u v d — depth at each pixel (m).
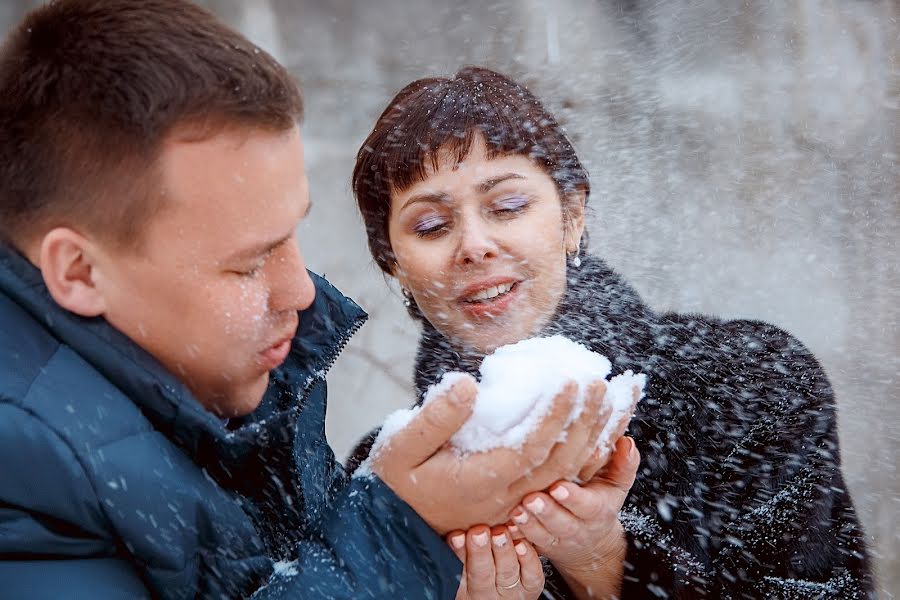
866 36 4.48
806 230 3.76
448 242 1.68
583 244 1.85
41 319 1.13
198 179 1.08
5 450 1.02
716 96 4.34
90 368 1.12
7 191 1.12
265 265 1.18
